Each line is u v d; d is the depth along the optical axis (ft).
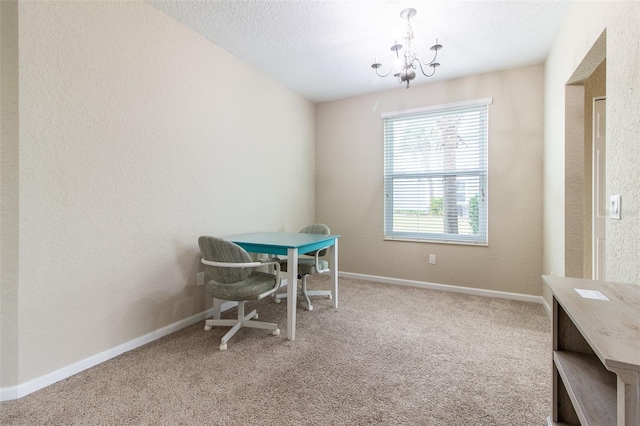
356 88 12.57
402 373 6.01
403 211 12.67
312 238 9.11
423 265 12.21
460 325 8.39
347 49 9.41
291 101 12.77
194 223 8.52
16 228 5.19
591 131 7.94
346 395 5.31
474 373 6.02
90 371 6.03
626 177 4.44
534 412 4.88
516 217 10.63
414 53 8.97
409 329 8.12
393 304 10.12
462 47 9.17
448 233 11.80
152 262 7.43
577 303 3.35
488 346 7.16
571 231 7.78
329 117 14.14
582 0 6.39
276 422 4.65
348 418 4.74
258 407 4.98
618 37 4.69
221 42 9.00
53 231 5.65
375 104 13.10
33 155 5.36
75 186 5.94
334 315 9.13
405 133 12.57
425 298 10.76
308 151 13.98
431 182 12.09
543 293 10.09
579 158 7.69
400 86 12.34
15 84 5.14
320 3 7.20
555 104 8.70
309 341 7.40
